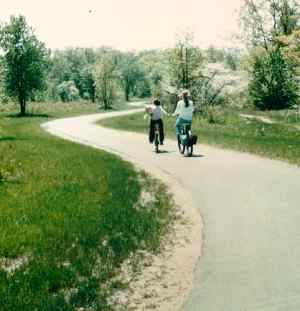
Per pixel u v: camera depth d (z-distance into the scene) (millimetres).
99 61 98500
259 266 6758
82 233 8039
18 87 71875
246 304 5598
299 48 43250
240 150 19781
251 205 10242
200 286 6223
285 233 8188
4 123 43125
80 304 5652
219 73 56812
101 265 6875
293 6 56531
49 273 6348
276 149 19203
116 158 17719
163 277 6582
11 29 71250
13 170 14156
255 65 56562
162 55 56438
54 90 139250
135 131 31891
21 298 5586
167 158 18141
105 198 10680
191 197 11375
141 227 8688
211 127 34312
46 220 8727
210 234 8391
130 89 167250
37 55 73062
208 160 17188
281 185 12133
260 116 45250
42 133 32312
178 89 54844
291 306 5457
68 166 15141
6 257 7176
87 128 37312
